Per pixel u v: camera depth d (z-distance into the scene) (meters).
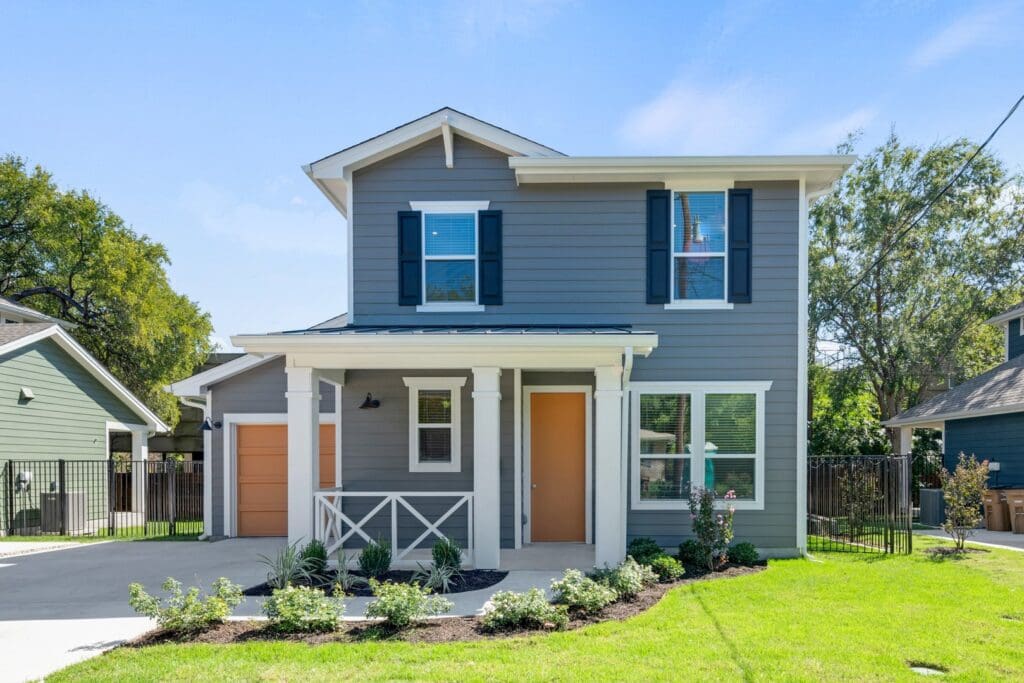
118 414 17.86
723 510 9.74
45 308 25.80
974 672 4.95
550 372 10.66
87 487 15.90
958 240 22.75
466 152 10.48
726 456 9.98
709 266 10.20
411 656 5.21
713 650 5.36
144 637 5.84
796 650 5.38
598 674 4.83
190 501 15.84
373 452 10.43
